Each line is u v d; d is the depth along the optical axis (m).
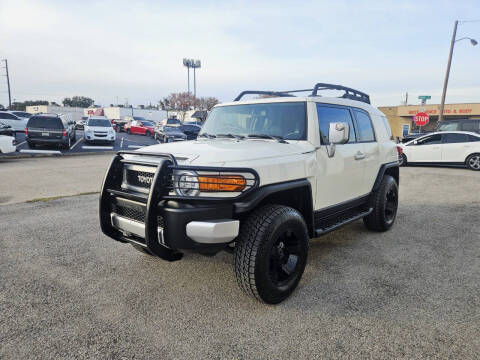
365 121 4.87
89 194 7.91
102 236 4.93
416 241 4.83
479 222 5.80
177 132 23.66
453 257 4.22
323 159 3.68
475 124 13.95
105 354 2.40
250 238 2.88
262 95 4.69
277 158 3.17
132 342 2.54
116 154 3.39
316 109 3.79
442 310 2.99
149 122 34.72
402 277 3.66
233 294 3.28
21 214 6.08
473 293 3.29
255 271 2.85
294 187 3.19
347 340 2.58
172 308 3.02
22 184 9.11
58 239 4.79
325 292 3.33
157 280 3.56
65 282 3.50
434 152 12.95
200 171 2.76
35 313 2.91
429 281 3.56
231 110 4.27
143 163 3.04
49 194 7.91
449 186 9.27
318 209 3.72
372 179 4.84
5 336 2.59
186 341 2.55
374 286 3.45
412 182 9.96
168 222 2.72
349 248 4.55
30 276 3.63
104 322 2.79
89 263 3.98
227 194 2.79
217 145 3.36
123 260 4.08
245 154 3.00
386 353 2.43
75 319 2.83
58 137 18.16
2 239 4.79
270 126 3.86
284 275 3.23
